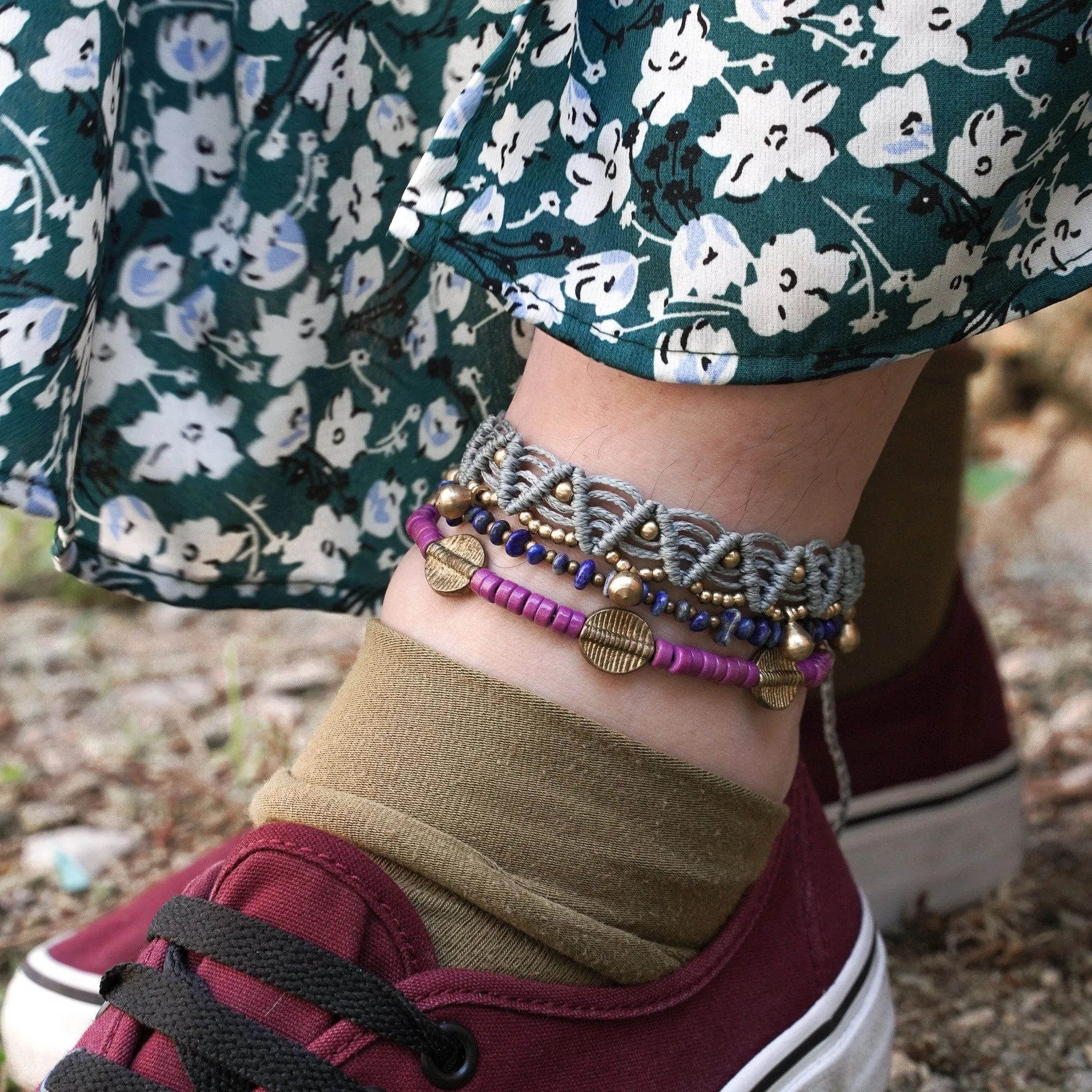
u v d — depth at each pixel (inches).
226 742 71.5
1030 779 64.6
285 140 35.0
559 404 30.7
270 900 28.8
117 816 62.9
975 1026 44.8
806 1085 33.7
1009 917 51.7
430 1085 27.8
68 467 31.9
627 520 29.3
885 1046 36.5
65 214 29.3
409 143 36.2
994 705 52.3
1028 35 25.5
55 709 77.4
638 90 27.6
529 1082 29.0
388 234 37.2
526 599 29.7
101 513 37.8
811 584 31.3
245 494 38.7
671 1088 31.0
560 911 29.1
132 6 33.8
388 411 39.8
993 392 125.1
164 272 36.1
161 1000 27.7
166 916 29.6
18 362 29.0
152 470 37.6
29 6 28.3
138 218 35.6
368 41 34.6
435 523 32.9
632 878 29.9
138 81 34.5
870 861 49.3
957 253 26.8
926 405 46.3
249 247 36.1
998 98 25.7
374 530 41.3
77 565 37.9
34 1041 39.9
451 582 30.8
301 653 87.2
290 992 27.6
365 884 28.5
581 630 29.6
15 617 96.4
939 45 25.5
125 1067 27.6
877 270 26.5
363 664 31.6
